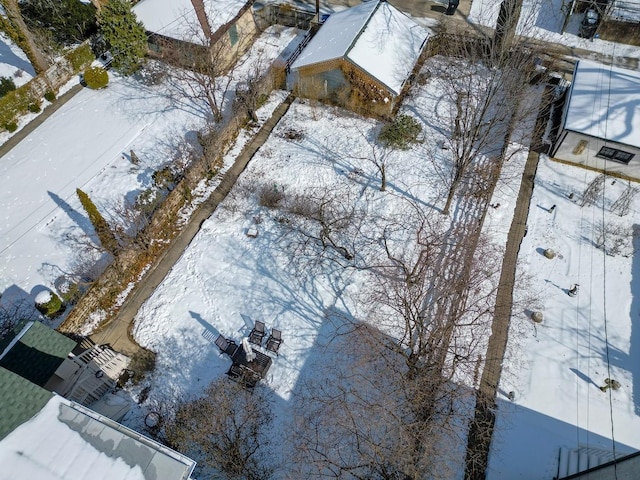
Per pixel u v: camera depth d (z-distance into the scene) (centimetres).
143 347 2095
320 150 2811
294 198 2577
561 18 3478
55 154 2767
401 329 2100
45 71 2983
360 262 2334
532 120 2875
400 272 2247
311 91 3017
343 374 1991
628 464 1395
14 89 2972
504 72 2233
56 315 2147
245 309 2200
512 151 2770
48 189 2612
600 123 2548
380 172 2706
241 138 2886
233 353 2034
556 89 2959
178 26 3039
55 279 2272
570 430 1897
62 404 1344
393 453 1627
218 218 2516
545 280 2303
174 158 2728
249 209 2552
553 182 2653
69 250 2373
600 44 3322
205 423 1833
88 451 1273
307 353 2070
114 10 2862
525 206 2569
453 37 3159
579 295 2252
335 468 1766
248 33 3356
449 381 1852
